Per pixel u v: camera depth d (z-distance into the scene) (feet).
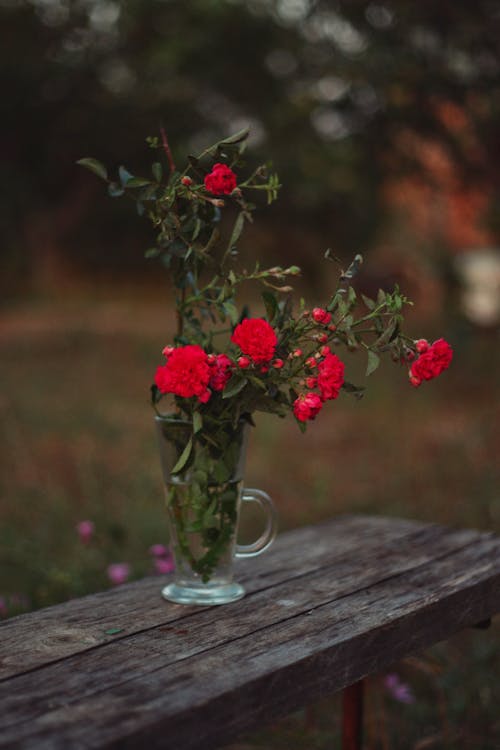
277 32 25.66
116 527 10.59
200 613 5.40
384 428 23.26
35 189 55.57
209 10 24.72
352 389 5.29
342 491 17.74
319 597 5.66
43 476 18.07
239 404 5.35
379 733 8.63
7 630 5.13
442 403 26.25
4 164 53.01
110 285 61.26
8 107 48.93
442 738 8.55
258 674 4.43
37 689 4.28
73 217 56.24
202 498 5.52
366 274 39.52
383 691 9.40
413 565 6.34
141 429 23.31
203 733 4.13
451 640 10.82
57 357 37.22
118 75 45.62
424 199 32.35
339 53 25.04
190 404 5.42
